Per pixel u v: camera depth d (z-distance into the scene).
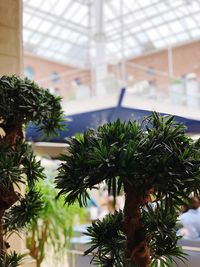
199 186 1.04
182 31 14.25
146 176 1.04
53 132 1.70
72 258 2.72
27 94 1.56
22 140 1.59
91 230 1.28
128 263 1.11
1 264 1.42
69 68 17.75
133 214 1.12
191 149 1.09
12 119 1.54
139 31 14.86
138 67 10.80
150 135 1.13
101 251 1.24
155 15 13.59
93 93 6.64
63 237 2.59
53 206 2.42
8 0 2.36
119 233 1.25
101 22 13.27
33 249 2.49
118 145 1.12
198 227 2.86
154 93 6.50
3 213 1.45
